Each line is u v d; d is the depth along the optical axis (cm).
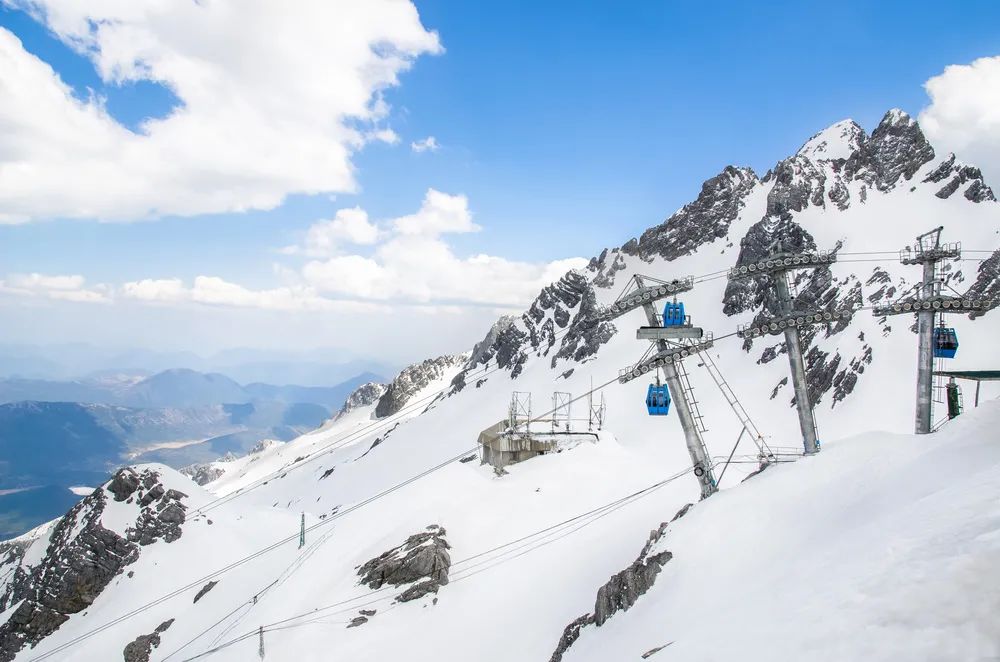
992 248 14912
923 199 18300
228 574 7194
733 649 1659
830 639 1379
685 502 5109
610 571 4353
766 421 13875
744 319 18462
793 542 2717
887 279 15312
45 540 9431
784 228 18675
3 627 7912
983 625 1115
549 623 4122
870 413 12294
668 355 4238
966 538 1450
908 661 1135
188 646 5784
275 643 4578
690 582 2897
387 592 4928
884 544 1728
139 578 7781
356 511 6850
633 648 2561
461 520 5769
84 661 6419
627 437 15738
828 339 14888
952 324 12838
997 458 2298
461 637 4300
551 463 6881
